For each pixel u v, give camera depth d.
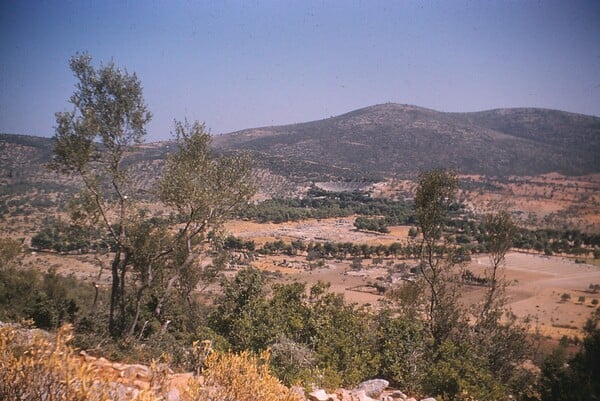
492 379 10.40
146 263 15.32
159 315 15.89
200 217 14.19
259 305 12.23
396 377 10.24
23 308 14.84
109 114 13.97
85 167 13.37
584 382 9.65
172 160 13.94
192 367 7.14
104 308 16.58
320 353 10.11
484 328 14.10
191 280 17.42
